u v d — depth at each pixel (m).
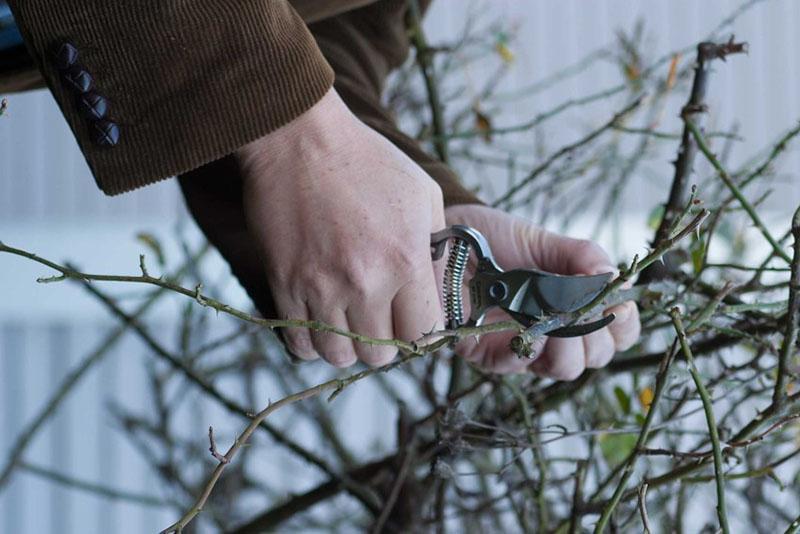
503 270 1.22
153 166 1.11
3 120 3.42
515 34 2.26
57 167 3.44
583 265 1.24
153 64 1.10
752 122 3.28
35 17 1.11
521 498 1.54
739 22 3.28
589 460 1.32
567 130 2.80
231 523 1.90
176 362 1.53
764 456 1.55
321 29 1.41
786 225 2.35
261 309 1.25
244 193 1.14
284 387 1.85
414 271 1.13
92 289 1.53
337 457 1.88
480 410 1.40
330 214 1.12
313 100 1.11
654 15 3.21
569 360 1.24
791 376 1.15
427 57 1.61
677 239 1.09
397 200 1.12
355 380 1.09
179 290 1.07
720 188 1.54
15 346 3.40
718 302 1.17
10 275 3.37
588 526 1.34
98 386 3.36
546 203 1.62
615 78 3.13
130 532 3.36
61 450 3.36
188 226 3.15
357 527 1.96
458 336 1.10
